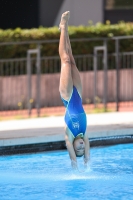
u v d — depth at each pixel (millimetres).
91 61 39156
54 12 45656
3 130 25078
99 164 21500
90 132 23719
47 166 21188
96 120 27969
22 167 21078
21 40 37500
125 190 17562
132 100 38844
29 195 17047
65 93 19797
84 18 45750
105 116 29828
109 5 47219
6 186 18234
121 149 24188
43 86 37750
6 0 45938
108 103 38875
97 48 33938
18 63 37844
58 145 23234
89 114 31188
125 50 39938
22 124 27266
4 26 45969
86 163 20219
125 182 18641
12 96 37094
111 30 39469
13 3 45906
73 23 45656
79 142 19406
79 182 18688
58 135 23141
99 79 38969
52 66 38281
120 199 16469
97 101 37344
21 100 37281
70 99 19828
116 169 20641
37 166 21188
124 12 47469
